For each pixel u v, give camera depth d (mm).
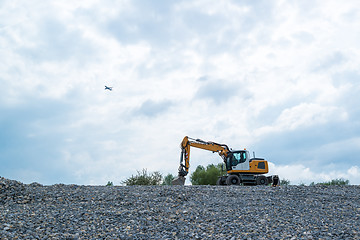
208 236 7352
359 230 7746
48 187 13312
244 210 10023
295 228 7984
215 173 29406
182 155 21234
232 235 7395
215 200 11664
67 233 7312
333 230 7742
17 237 6805
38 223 7941
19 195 11305
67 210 9523
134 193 12320
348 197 12883
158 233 7562
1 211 9203
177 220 8758
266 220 8734
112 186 14469
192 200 11641
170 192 12539
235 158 21906
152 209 9875
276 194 13195
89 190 12867
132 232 7582
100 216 8852
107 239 7078
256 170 21781
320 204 11305
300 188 14852
